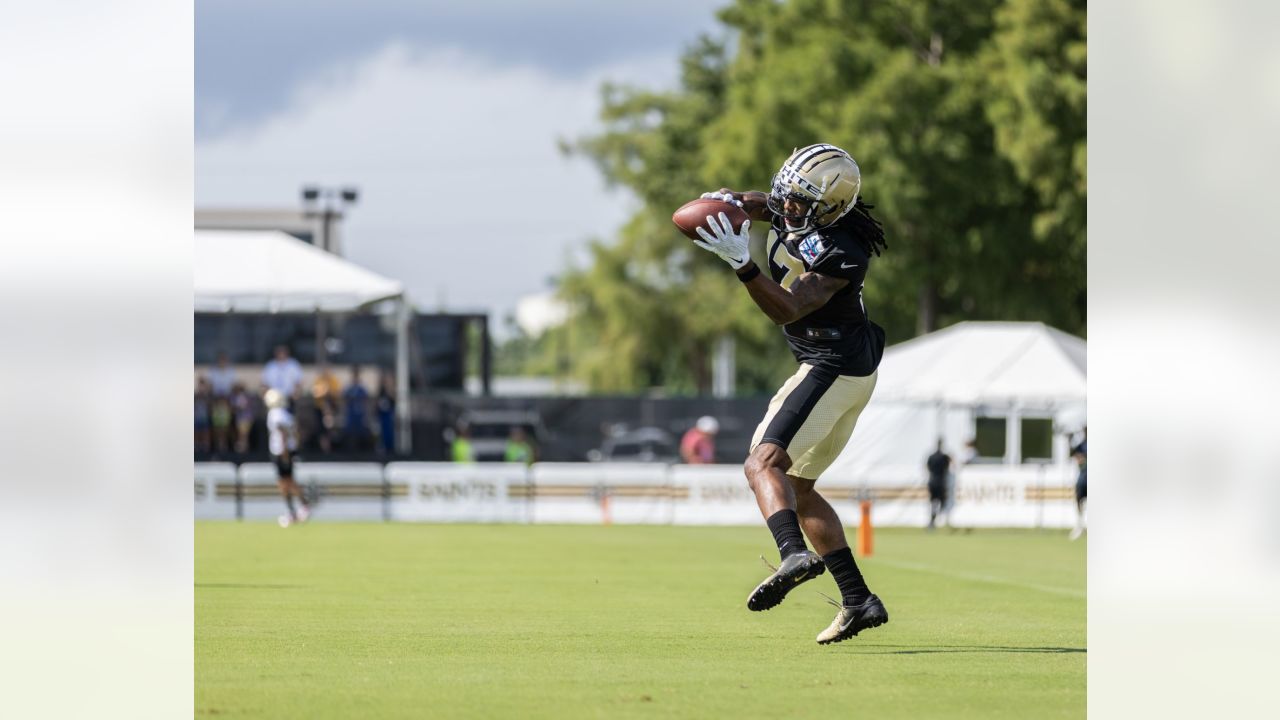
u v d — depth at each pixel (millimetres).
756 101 167000
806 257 29531
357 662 29938
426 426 123000
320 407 117750
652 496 113312
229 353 120188
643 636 34719
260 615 39500
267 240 107688
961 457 121250
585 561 64125
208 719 23641
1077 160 145875
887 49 165000
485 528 97125
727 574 56562
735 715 23891
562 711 24188
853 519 117875
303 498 99688
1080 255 156375
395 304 120000
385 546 74188
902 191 156500
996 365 121750
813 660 30406
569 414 136250
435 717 23688
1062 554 75375
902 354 126125
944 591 49906
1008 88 152000
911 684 27125
